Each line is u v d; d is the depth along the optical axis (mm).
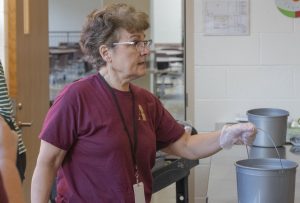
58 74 7695
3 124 1445
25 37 3371
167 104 5281
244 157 2367
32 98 3537
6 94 2643
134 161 1820
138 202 1825
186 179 2781
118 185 1767
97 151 1766
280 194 1656
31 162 3494
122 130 1787
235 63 3586
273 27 3549
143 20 1815
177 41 7199
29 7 3443
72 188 1808
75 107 1767
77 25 8211
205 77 3617
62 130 1771
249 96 3605
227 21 3555
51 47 7945
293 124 3084
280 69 3576
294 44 3555
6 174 1334
